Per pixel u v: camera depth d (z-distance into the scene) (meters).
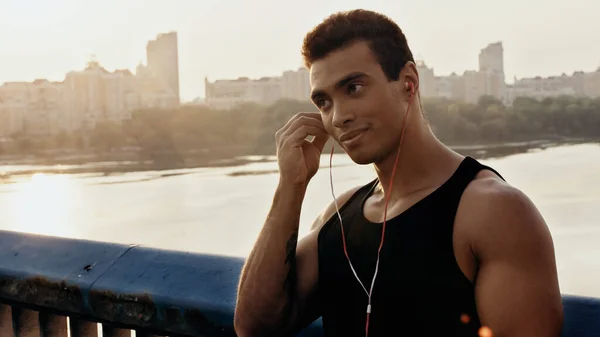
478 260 1.13
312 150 1.50
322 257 1.41
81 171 70.25
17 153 87.56
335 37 1.28
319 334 1.48
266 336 1.45
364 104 1.26
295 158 1.46
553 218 23.75
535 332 1.06
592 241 20.72
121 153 82.75
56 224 38.06
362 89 1.26
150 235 32.97
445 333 1.15
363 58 1.26
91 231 35.16
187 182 53.66
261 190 45.88
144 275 1.62
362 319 1.28
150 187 53.00
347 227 1.37
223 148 74.69
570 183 28.75
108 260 1.71
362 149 1.28
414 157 1.26
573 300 1.20
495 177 1.18
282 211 1.44
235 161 66.38
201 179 54.53
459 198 1.17
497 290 1.08
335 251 1.37
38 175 68.62
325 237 1.42
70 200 48.34
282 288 1.42
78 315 1.73
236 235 31.77
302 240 1.52
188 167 64.81
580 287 15.86
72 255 1.79
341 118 1.28
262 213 37.56
